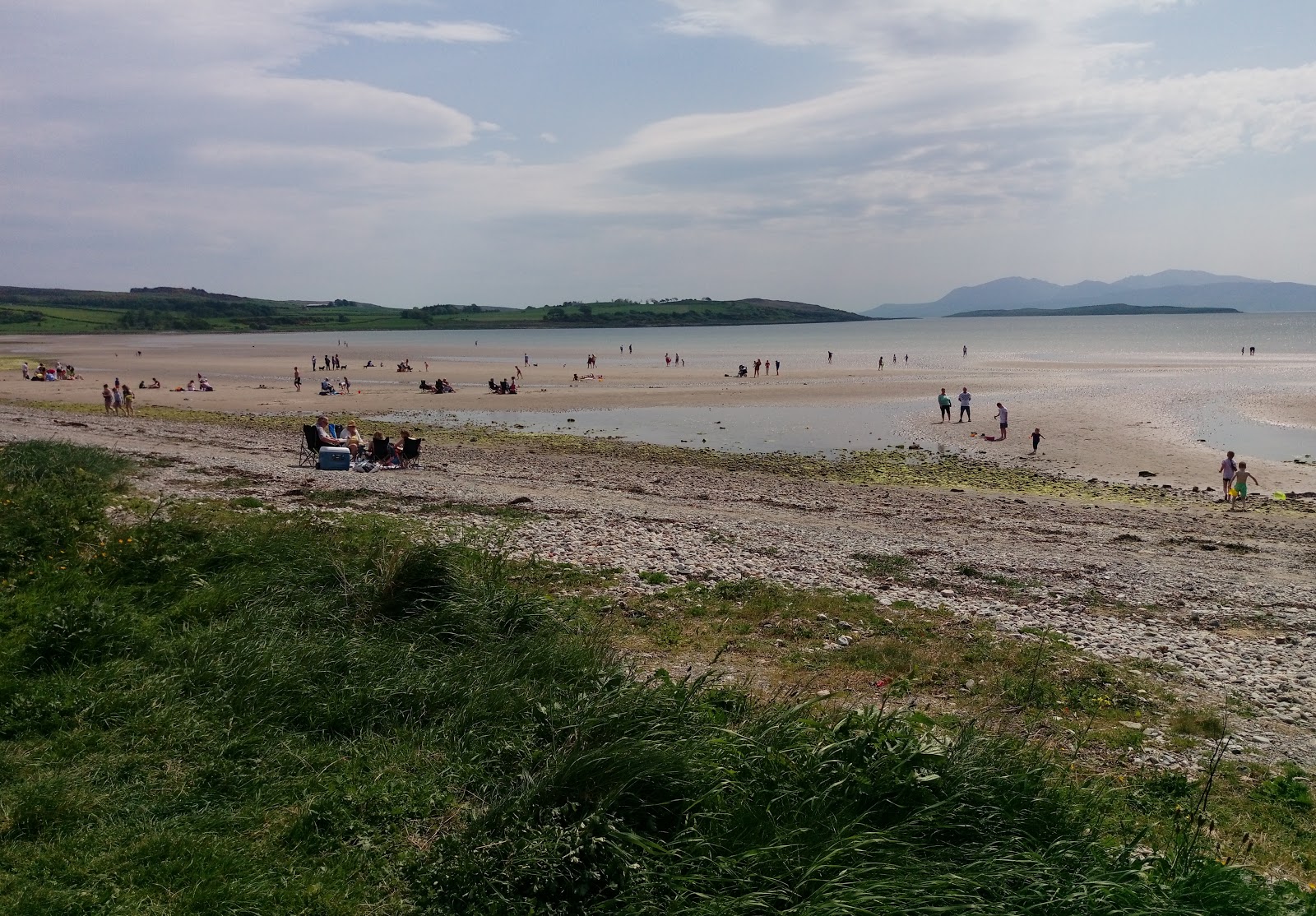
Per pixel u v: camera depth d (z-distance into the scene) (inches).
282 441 1409.9
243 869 214.7
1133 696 403.2
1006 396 2340.1
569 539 660.7
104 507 581.3
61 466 716.0
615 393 2541.8
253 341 7849.4
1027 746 314.8
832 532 809.5
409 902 209.2
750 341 7406.5
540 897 206.4
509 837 222.5
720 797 233.0
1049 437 1668.3
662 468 1284.4
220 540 483.8
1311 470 1317.7
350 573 430.6
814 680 398.9
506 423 1911.9
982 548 767.1
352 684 318.7
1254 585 663.1
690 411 2132.1
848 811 234.7
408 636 373.4
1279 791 309.6
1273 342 5841.5
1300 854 269.9
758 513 914.1
